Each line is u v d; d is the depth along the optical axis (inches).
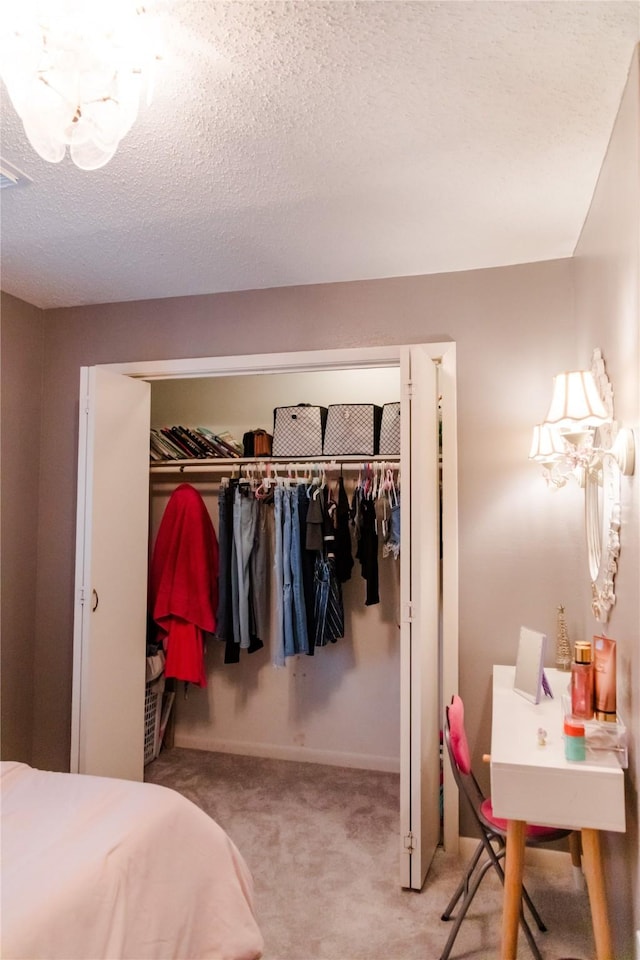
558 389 70.5
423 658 89.5
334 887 88.6
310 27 50.9
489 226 88.5
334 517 129.0
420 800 87.5
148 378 122.8
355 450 126.1
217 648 145.4
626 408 58.7
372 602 125.6
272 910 83.0
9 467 116.7
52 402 125.0
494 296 103.2
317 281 110.7
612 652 61.4
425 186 77.5
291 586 126.9
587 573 88.4
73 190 77.4
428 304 106.3
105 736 108.8
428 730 92.7
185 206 82.1
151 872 56.9
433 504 99.4
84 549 106.5
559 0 48.4
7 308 116.9
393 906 84.1
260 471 135.5
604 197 71.1
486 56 54.8
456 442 102.9
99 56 47.2
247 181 75.7
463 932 78.7
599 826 57.5
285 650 125.6
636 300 54.1
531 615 98.5
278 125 64.2
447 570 102.0
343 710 137.6
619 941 61.8
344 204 81.9
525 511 99.7
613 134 65.1
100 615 108.2
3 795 65.8
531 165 72.8
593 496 78.4
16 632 117.4
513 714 75.4
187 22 50.2
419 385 90.6
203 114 62.1
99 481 108.8
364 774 131.3
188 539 136.0
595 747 60.1
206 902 62.1
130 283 111.8
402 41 52.8
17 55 46.6
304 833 104.1
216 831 67.1
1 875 50.1
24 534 120.0
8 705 115.0
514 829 62.7
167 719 144.2
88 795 65.7
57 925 46.1
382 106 61.5
